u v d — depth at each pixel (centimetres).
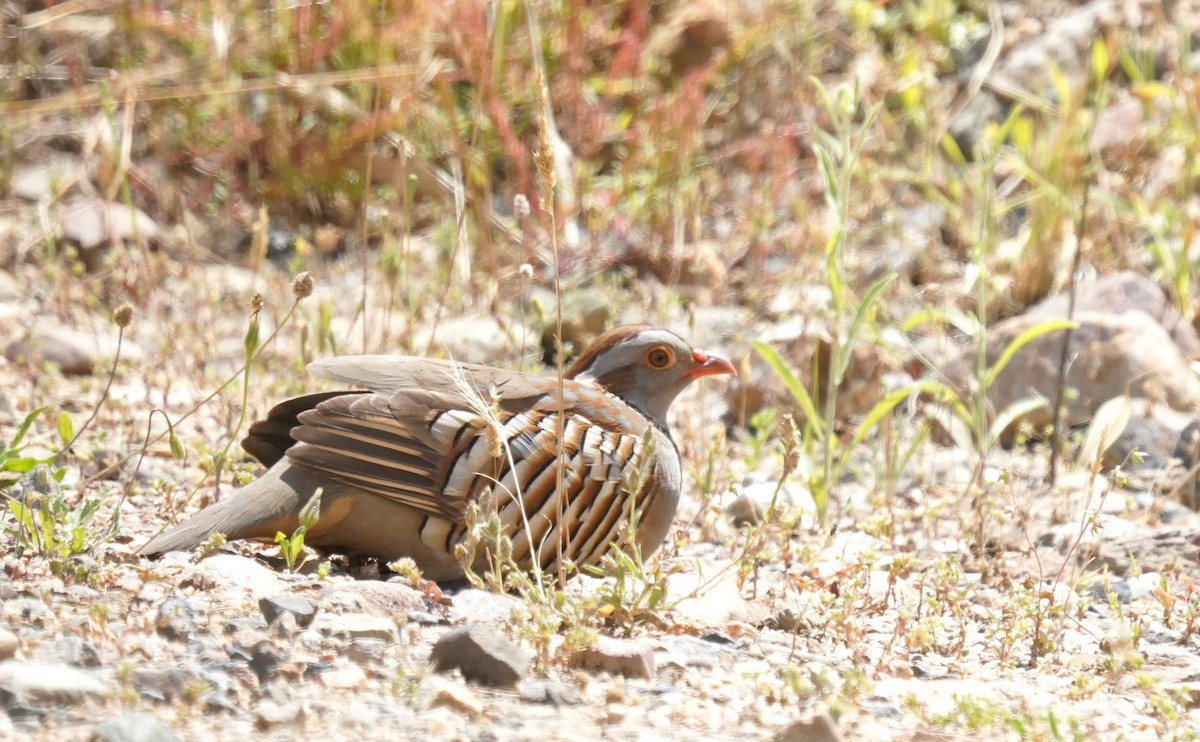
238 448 1062
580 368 950
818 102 1791
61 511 817
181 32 1709
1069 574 954
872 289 1041
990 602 887
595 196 1645
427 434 804
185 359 1300
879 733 620
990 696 694
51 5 1817
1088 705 699
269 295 1451
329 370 831
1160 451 1212
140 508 947
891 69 1839
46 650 628
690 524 985
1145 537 995
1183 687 712
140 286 1427
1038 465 1218
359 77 1598
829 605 829
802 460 1115
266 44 1698
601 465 827
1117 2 1848
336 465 799
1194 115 1634
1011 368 1300
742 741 596
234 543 866
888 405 1061
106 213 1497
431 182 1647
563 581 778
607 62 1789
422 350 1304
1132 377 1277
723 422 1314
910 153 1792
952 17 1939
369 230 1630
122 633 675
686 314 1503
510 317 1376
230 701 604
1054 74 1650
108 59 1820
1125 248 1542
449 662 656
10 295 1427
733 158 1766
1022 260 1529
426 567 838
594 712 629
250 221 1652
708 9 1830
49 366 1217
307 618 701
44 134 1758
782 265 1589
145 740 532
